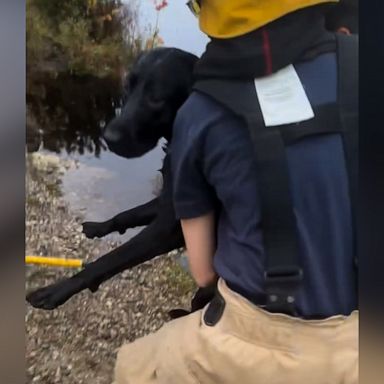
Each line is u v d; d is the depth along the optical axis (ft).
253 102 3.56
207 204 3.79
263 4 3.56
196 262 3.88
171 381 3.82
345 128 3.56
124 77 3.94
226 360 3.61
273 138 3.52
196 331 3.75
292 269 3.53
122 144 4.00
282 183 3.50
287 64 3.58
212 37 3.68
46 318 4.21
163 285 4.10
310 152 3.53
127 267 4.12
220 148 3.59
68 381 4.22
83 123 4.03
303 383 3.59
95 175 4.07
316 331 3.59
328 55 3.61
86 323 4.18
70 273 4.16
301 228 3.55
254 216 3.55
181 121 3.69
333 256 3.60
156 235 4.07
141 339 4.10
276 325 3.54
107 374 4.17
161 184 4.01
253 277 3.58
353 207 3.61
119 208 4.07
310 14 3.59
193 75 3.79
